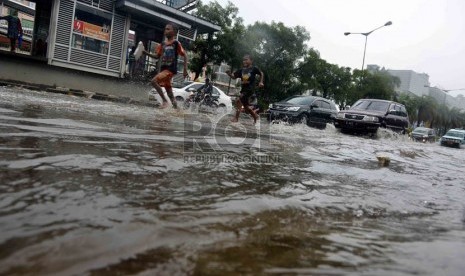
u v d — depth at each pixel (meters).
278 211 1.60
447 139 21.95
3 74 12.47
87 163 1.88
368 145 6.62
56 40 13.37
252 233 1.30
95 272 0.88
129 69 16.59
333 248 1.25
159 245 1.08
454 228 1.69
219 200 1.61
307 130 9.29
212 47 21.72
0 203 1.19
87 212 1.22
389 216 1.79
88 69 14.37
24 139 2.30
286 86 24.06
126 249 1.02
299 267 1.06
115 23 14.88
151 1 14.91
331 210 1.75
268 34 22.88
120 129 3.60
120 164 1.98
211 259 1.04
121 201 1.39
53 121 3.50
